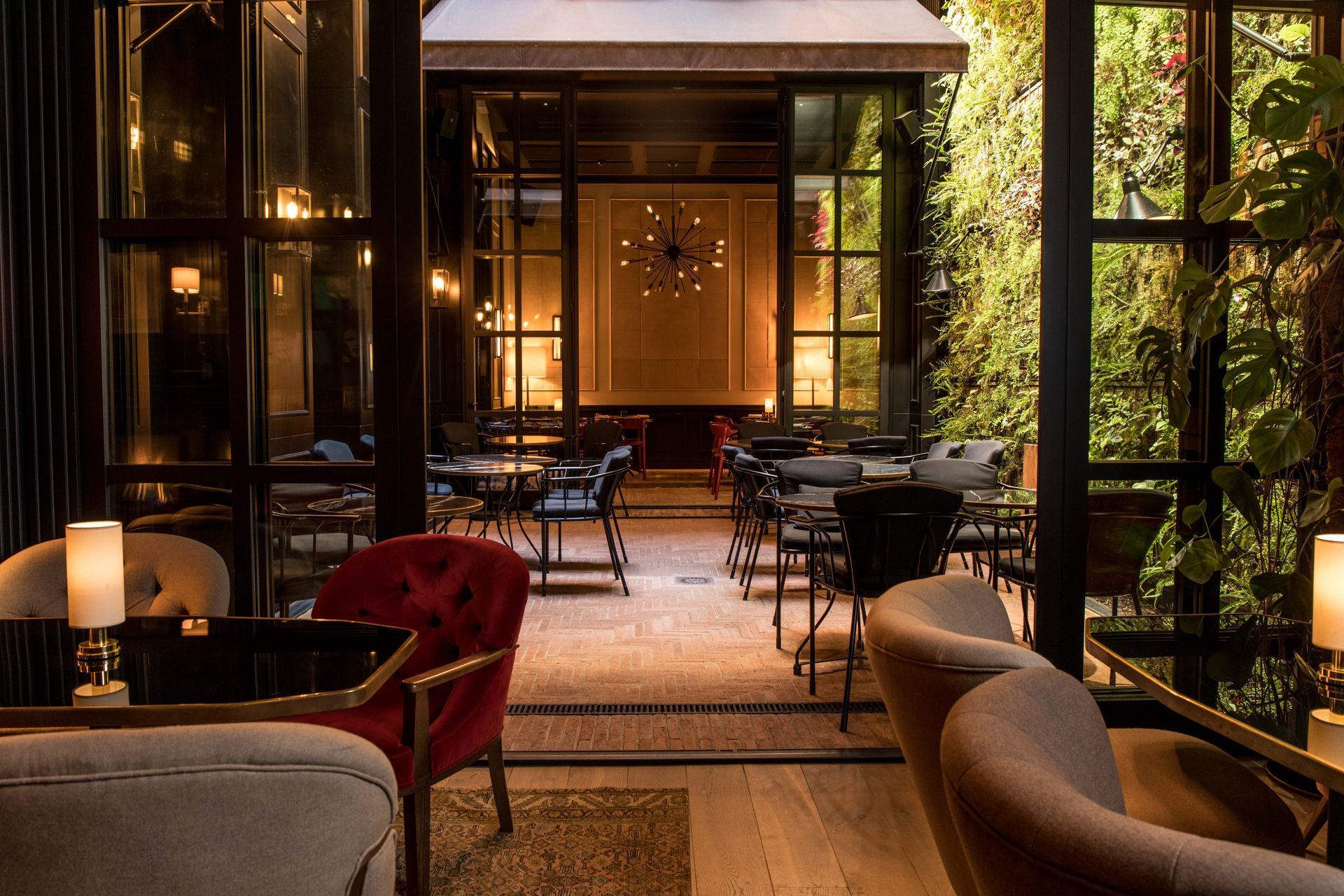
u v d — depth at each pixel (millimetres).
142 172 2754
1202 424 2916
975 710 986
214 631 2033
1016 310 6477
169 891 895
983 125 7070
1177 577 2926
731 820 2594
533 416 8312
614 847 2428
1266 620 2115
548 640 4562
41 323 2713
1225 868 652
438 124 8305
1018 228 6414
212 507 2785
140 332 2768
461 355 8312
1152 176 2863
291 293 2789
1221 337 2893
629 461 5816
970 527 4949
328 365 2787
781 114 8328
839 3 6535
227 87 2729
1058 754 1010
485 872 2297
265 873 930
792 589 5797
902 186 8391
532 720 3412
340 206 2773
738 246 13961
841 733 3277
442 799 2721
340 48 2746
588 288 13930
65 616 2357
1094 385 2891
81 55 2715
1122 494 2895
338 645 1904
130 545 2436
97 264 2738
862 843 2461
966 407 7504
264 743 921
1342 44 2887
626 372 14016
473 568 2420
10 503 2652
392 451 2756
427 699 2018
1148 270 2908
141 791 866
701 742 3182
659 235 13930
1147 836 699
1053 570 2873
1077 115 2818
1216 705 1604
